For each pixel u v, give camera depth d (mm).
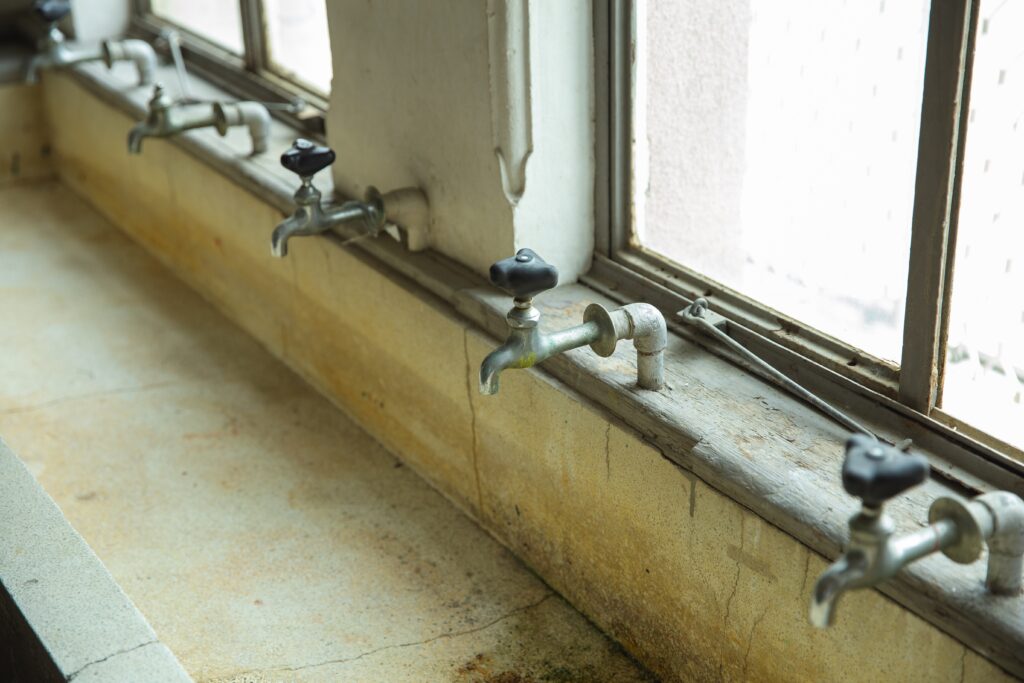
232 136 3021
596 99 2074
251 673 1931
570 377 1937
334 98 2498
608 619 2012
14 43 4219
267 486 2453
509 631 2033
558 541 2078
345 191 2578
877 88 1691
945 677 1415
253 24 3223
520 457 2104
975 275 1584
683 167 2025
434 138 2211
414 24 2154
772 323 1906
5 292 3348
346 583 2154
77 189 4051
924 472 1251
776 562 1606
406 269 2311
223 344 3055
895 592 1446
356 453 2566
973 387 1631
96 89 3584
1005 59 1473
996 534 1354
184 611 2082
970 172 1547
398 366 2416
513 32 1946
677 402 1799
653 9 1958
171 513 2367
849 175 1771
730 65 1896
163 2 3836
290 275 2758
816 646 1588
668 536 1798
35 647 1654
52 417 2723
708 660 1807
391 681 1915
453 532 2295
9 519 1858
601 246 2178
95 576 1737
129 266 3516
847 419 1718
